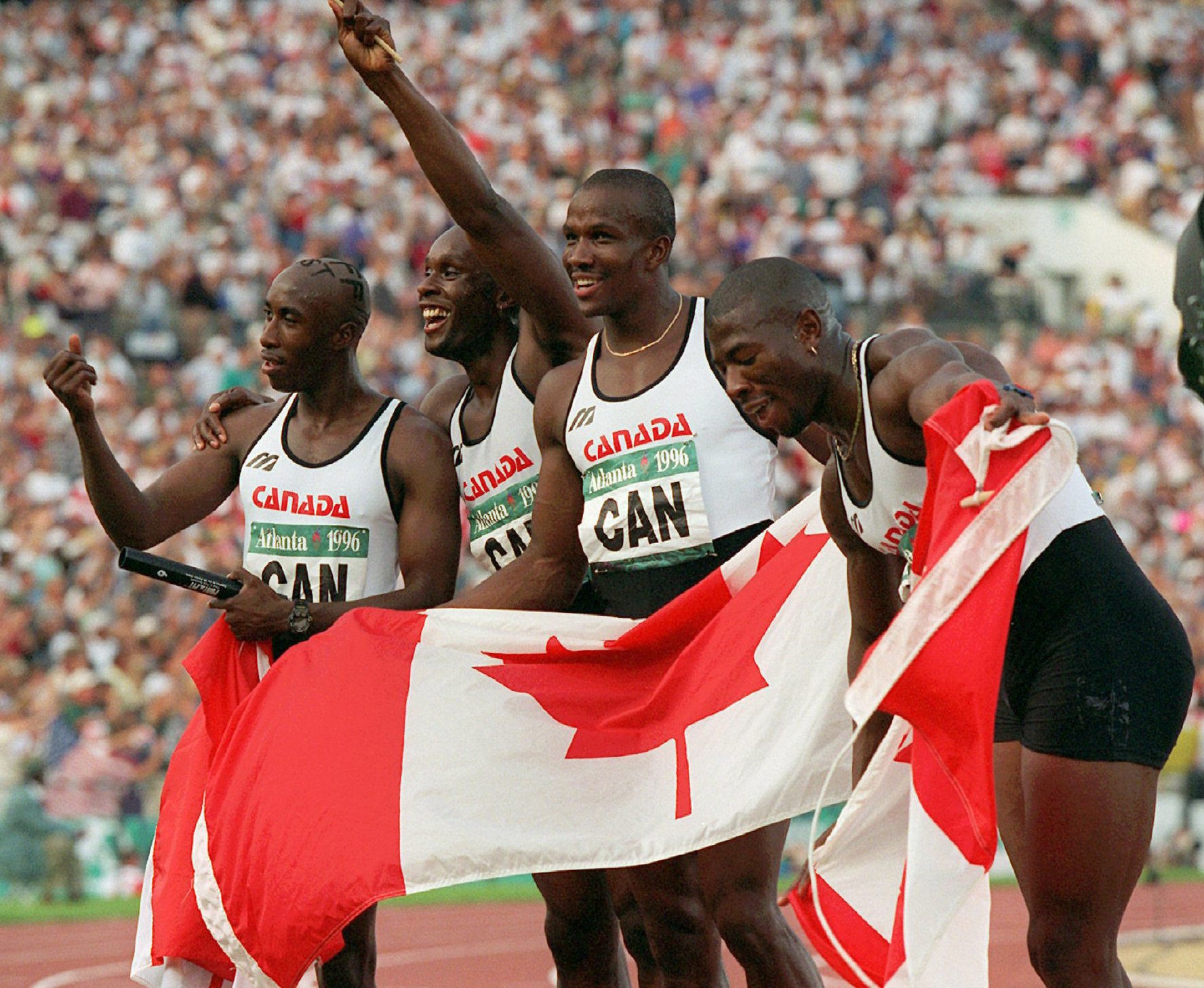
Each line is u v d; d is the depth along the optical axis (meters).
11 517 58.78
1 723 45.94
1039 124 96.69
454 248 18.70
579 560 17.69
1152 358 81.75
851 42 98.50
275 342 18.47
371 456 18.62
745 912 16.00
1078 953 13.29
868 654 13.12
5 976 31.30
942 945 13.26
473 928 38.84
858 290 83.00
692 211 83.94
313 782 16.61
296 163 80.00
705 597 16.73
